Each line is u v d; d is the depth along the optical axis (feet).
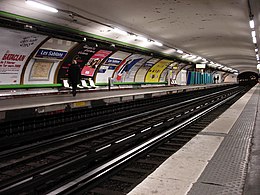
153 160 20.36
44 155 22.58
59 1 29.07
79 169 17.93
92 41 43.75
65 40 40.73
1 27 30.27
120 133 31.78
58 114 33.63
